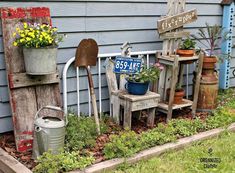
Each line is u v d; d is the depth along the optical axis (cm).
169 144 332
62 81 363
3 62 324
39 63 300
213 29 431
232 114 404
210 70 422
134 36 412
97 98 395
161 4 426
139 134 347
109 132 357
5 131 340
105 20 384
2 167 289
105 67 389
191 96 489
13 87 310
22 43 300
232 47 536
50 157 275
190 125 371
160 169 294
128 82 368
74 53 368
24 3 325
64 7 351
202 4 475
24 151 314
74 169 277
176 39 407
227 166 301
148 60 423
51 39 300
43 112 328
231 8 500
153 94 372
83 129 330
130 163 300
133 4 402
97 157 301
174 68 382
